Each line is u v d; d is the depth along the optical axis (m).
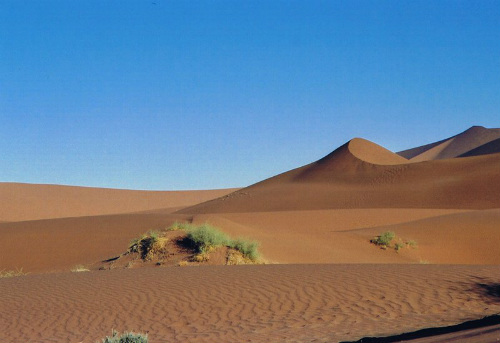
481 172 91.31
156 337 11.41
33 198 133.75
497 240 39.97
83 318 13.23
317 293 13.98
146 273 18.86
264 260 27.39
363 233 42.09
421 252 37.81
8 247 38.78
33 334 12.21
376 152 124.94
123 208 144.00
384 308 12.38
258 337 10.79
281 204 96.94
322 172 115.62
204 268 19.70
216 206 103.56
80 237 39.69
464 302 12.48
